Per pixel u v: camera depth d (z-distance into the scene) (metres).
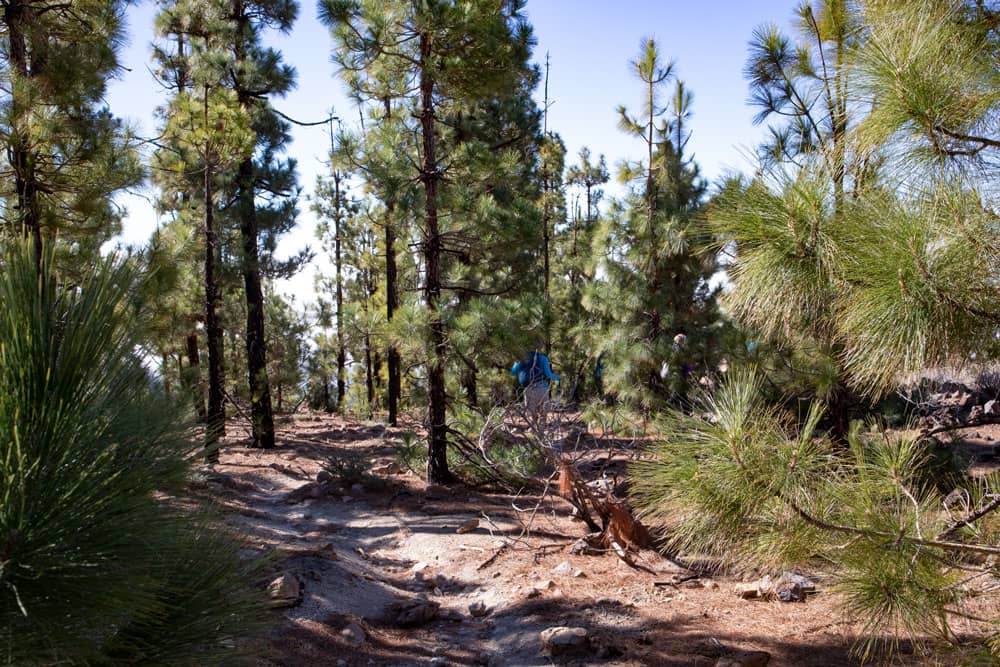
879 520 2.67
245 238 16.09
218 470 11.92
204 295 15.59
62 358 1.83
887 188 2.59
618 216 12.49
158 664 2.07
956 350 2.49
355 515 9.14
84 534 1.78
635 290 11.68
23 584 1.68
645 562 6.35
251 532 6.93
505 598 5.85
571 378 15.16
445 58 9.99
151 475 1.99
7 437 1.72
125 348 2.01
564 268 20.84
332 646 4.64
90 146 7.59
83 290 1.96
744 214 2.66
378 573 6.75
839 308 2.76
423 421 11.99
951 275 2.40
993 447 9.18
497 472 9.41
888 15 2.79
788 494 2.61
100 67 8.06
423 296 10.58
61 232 8.09
